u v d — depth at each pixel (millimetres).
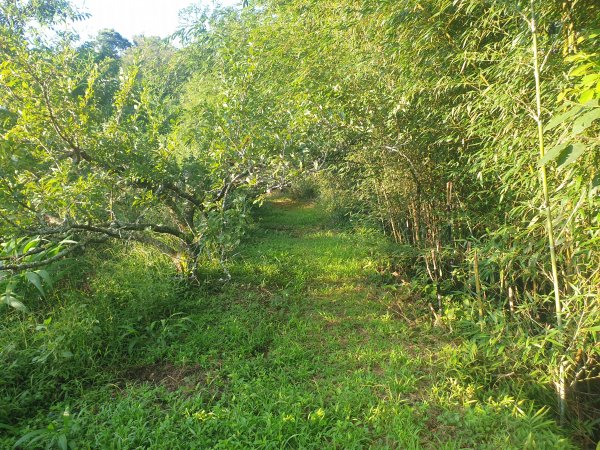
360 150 4836
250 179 4555
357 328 4121
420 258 5375
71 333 3326
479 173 3082
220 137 4645
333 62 4586
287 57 5598
